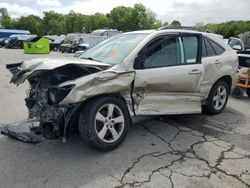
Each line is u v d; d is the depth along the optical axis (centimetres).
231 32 7156
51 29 10125
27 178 350
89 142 401
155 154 418
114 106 418
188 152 427
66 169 372
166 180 351
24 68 409
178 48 505
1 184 337
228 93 640
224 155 421
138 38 481
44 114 401
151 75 448
